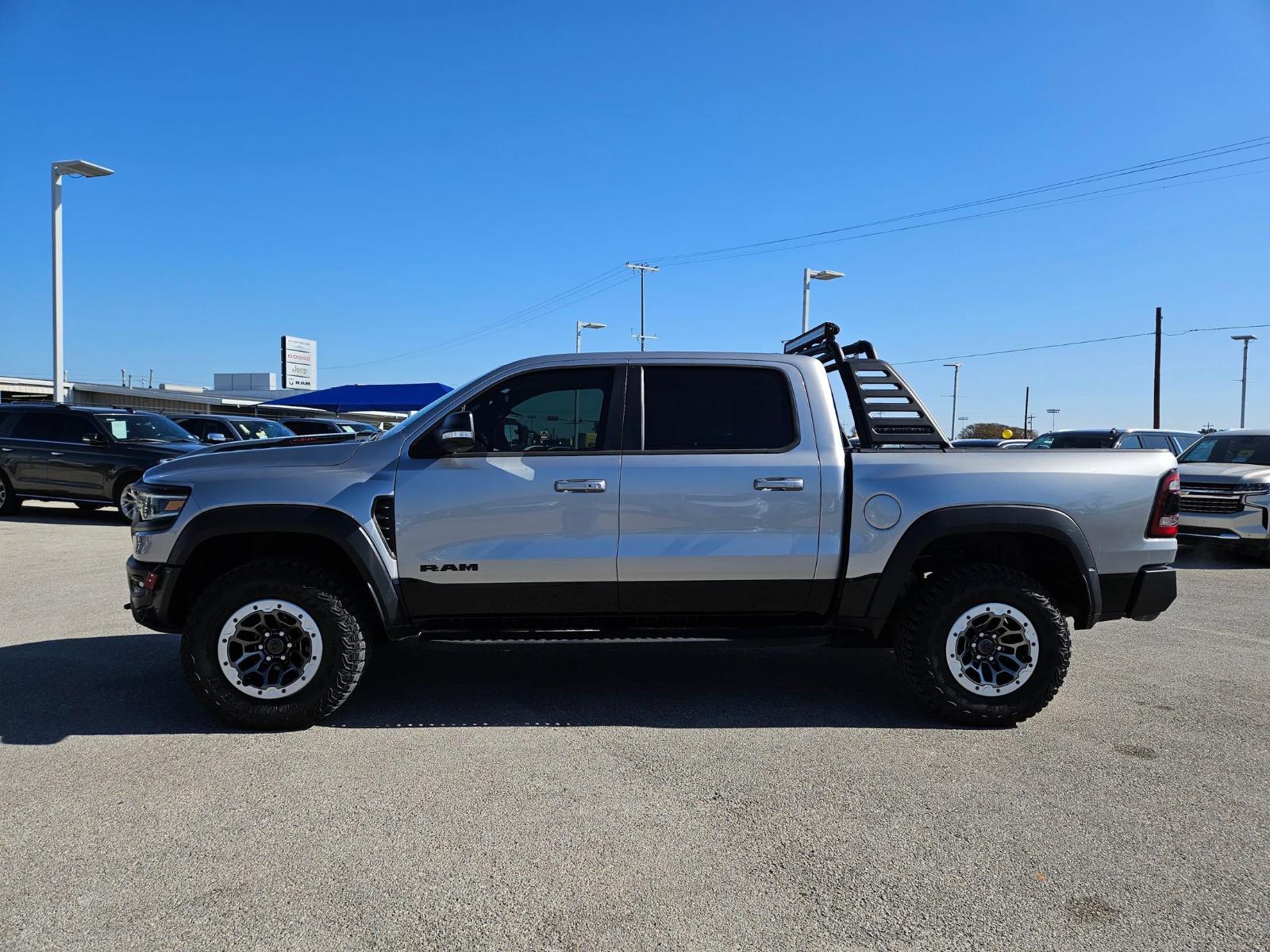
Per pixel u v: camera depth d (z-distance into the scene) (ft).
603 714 15.06
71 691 16.15
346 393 72.08
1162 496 14.61
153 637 20.20
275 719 13.96
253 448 15.17
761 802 11.50
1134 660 18.79
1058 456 14.69
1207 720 14.80
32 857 9.96
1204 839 10.47
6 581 27.43
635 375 15.07
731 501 14.51
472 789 11.87
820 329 16.96
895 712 15.21
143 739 13.73
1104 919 8.75
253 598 13.79
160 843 10.28
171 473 14.47
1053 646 14.11
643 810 11.25
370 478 14.32
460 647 14.52
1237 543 33.27
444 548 14.34
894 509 14.42
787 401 15.03
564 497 14.37
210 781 12.09
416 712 15.14
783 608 14.99
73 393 113.09
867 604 14.60
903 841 10.41
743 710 15.31
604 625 15.02
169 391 112.98
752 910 8.92
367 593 14.79
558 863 9.86
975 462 14.56
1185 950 8.25
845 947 8.30
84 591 25.72
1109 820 10.99
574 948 8.27
